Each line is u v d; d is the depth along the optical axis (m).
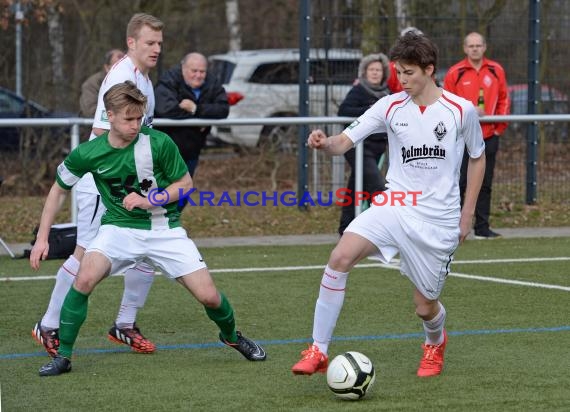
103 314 22.94
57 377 17.34
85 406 15.44
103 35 50.62
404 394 16.00
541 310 23.27
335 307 16.44
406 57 16.20
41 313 23.12
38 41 48.84
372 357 18.75
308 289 26.16
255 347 18.53
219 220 38.94
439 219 16.52
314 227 38.41
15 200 41.50
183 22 57.31
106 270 17.39
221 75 53.97
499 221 39.62
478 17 42.19
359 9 41.12
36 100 48.03
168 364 18.31
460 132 16.56
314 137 17.03
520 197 41.97
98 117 19.38
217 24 58.38
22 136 44.81
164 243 17.58
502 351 19.16
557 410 14.99
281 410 15.13
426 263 16.58
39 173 44.94
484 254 32.16
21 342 20.23
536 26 41.94
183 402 15.62
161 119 30.56
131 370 17.84
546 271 28.81
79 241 19.20
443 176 16.53
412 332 20.98
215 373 17.56
